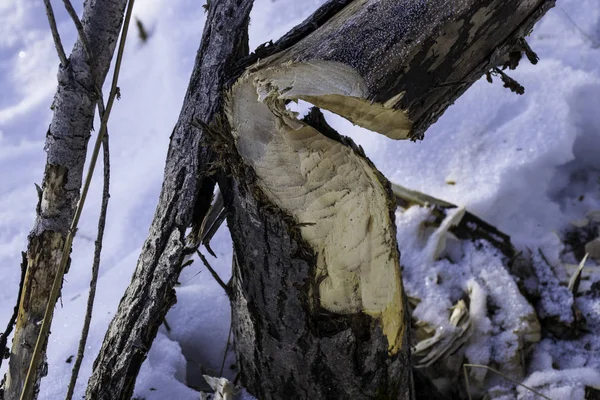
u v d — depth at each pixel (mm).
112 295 1717
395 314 1488
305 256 1440
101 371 1496
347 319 1467
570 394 1622
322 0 2162
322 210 1430
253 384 1572
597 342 1695
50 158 1438
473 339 1677
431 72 1380
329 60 1370
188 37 2086
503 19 1387
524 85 1931
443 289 1722
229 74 1421
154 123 1978
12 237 1825
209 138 1417
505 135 1873
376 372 1501
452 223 1768
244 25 1421
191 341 1698
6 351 1497
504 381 1655
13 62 2152
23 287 1480
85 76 1411
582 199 1856
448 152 1876
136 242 1826
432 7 1374
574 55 2008
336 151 1429
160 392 1592
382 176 1468
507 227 1810
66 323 1674
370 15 1385
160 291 1466
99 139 1394
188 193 1447
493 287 1716
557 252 1776
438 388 1659
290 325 1480
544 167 1842
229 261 1780
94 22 1405
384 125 1399
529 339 1683
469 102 1926
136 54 2104
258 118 1409
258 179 1423
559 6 2170
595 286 1742
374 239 1450
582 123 1894
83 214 1856
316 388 1515
